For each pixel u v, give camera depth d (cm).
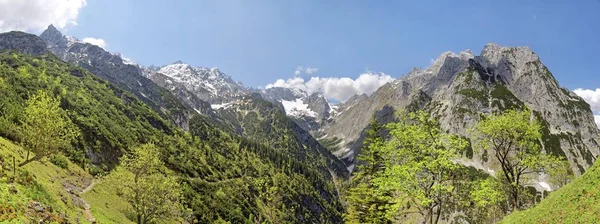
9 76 17638
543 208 3388
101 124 18638
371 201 3988
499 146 4259
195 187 17950
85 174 10144
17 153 6900
